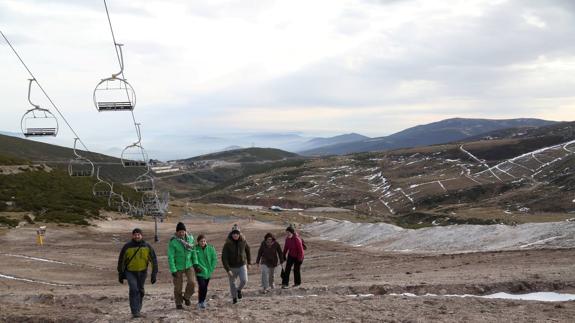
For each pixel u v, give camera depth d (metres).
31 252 39.28
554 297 15.36
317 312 13.38
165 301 17.89
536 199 146.62
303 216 105.69
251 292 18.75
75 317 14.80
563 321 11.67
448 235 36.19
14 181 74.31
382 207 167.75
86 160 43.50
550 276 17.58
